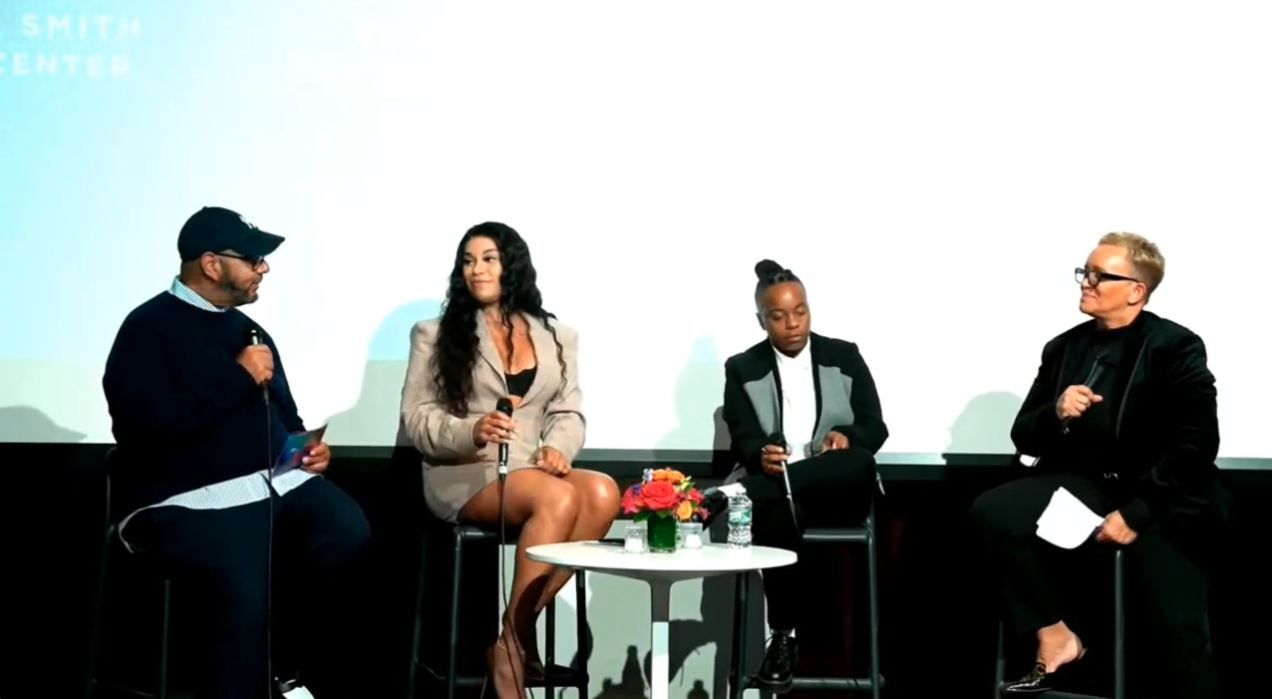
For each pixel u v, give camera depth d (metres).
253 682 3.79
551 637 4.66
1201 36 4.76
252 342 3.99
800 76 4.74
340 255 4.66
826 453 4.31
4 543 4.63
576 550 3.82
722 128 4.73
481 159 4.68
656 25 4.73
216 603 3.79
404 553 4.72
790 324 4.47
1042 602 4.17
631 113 4.72
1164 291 4.73
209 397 3.83
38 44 4.61
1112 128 4.75
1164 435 4.18
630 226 4.71
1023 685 4.21
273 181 4.64
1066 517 4.05
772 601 4.33
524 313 4.50
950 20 4.76
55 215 4.59
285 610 4.70
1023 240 4.75
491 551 4.76
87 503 4.64
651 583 3.83
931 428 4.73
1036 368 4.74
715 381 4.72
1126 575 4.36
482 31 4.70
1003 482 4.78
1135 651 4.71
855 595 4.82
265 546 3.88
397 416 4.66
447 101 4.68
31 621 4.64
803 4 4.74
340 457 4.63
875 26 4.75
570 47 4.71
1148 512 4.05
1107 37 4.77
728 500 4.18
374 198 4.66
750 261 4.72
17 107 4.60
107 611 4.67
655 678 3.82
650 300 4.71
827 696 4.82
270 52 4.65
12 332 4.58
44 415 4.58
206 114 4.63
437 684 4.72
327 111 4.66
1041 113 4.75
